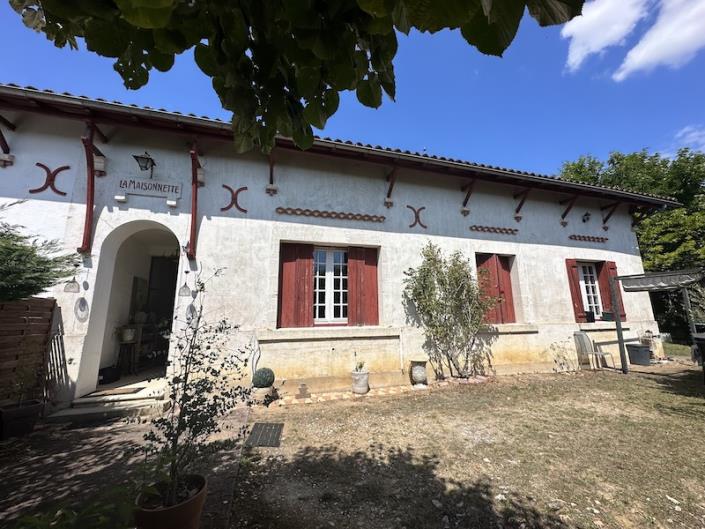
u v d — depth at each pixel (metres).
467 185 8.55
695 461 3.73
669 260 13.66
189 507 2.12
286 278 6.76
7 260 3.87
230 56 1.13
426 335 7.38
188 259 6.00
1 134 5.36
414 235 7.79
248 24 1.14
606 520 2.75
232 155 6.66
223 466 3.56
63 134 5.77
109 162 5.87
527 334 8.42
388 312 7.22
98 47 1.15
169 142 6.28
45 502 2.87
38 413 4.58
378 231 7.47
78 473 3.39
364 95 1.26
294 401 5.89
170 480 2.20
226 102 1.22
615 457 3.83
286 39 1.12
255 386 5.68
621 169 17.28
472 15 0.71
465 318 7.48
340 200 7.29
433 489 3.18
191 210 6.13
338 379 6.54
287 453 3.92
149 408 5.16
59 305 5.28
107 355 6.74
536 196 9.45
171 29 1.08
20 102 5.16
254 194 6.67
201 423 2.45
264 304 6.30
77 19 1.02
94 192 5.68
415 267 7.63
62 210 5.52
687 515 2.82
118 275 7.23
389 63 1.23
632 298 10.19
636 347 9.15
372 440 4.30
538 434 4.50
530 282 8.80
